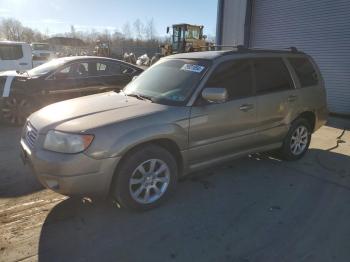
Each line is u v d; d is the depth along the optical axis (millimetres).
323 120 5918
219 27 13805
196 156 4105
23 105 7574
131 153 3574
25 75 7730
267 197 4219
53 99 7590
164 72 4617
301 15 10883
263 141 4910
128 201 3627
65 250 3113
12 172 4910
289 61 5305
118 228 3477
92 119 3543
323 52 10422
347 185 4633
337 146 6555
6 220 3604
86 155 3289
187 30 26891
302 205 4031
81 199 4078
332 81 10305
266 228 3523
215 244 3240
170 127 3750
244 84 4578
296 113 5277
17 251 3082
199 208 3908
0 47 11922
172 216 3725
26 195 4191
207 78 4180
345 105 10070
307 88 5461
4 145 6246
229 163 5379
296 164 5434
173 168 3912
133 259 3008
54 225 3521
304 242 3289
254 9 12578
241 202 4078
